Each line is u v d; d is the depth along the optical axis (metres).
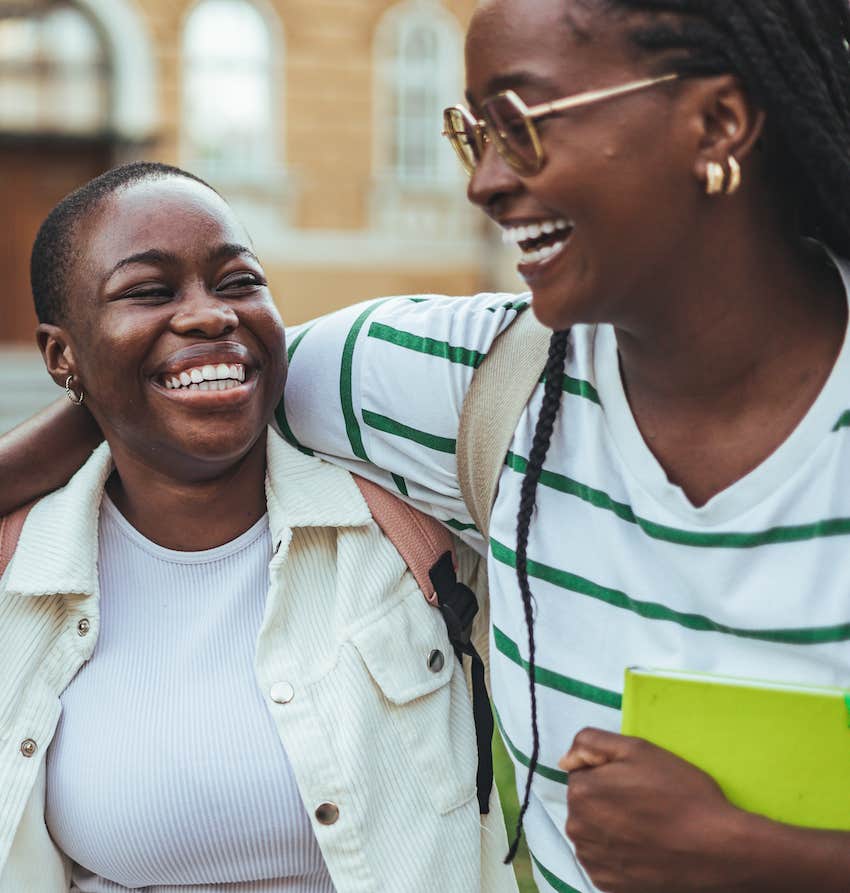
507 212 1.26
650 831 1.25
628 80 1.17
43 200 13.65
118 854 1.60
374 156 14.37
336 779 1.58
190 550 1.70
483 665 1.78
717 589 1.31
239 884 1.64
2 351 12.96
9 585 1.65
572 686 1.44
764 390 1.30
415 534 1.73
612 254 1.22
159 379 1.60
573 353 1.45
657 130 1.18
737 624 1.30
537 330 1.52
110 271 1.58
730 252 1.25
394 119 14.44
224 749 1.59
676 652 1.36
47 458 1.74
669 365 1.32
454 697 1.75
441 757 1.67
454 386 1.60
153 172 1.64
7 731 1.61
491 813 1.78
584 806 1.28
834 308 1.30
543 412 1.45
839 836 1.23
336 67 14.12
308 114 14.13
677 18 1.17
